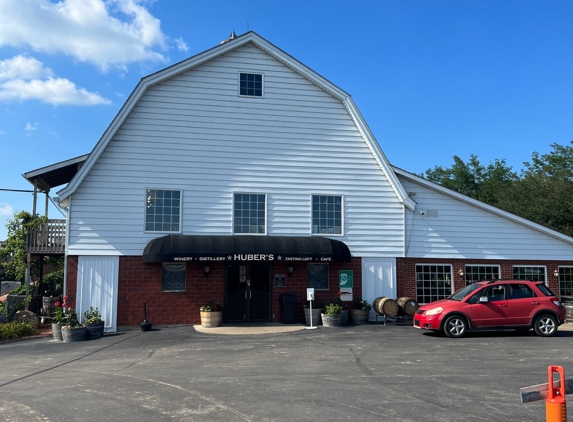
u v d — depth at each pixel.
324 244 19.66
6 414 8.09
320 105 21.22
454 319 15.95
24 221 21.66
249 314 19.86
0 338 17.45
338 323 19.14
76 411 8.15
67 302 18.55
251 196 20.36
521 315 16.09
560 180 38.88
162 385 9.80
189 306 19.39
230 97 20.45
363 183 21.33
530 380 9.99
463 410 7.97
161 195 19.61
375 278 21.03
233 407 8.16
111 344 15.87
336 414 7.76
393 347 14.10
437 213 21.92
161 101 19.89
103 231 19.00
